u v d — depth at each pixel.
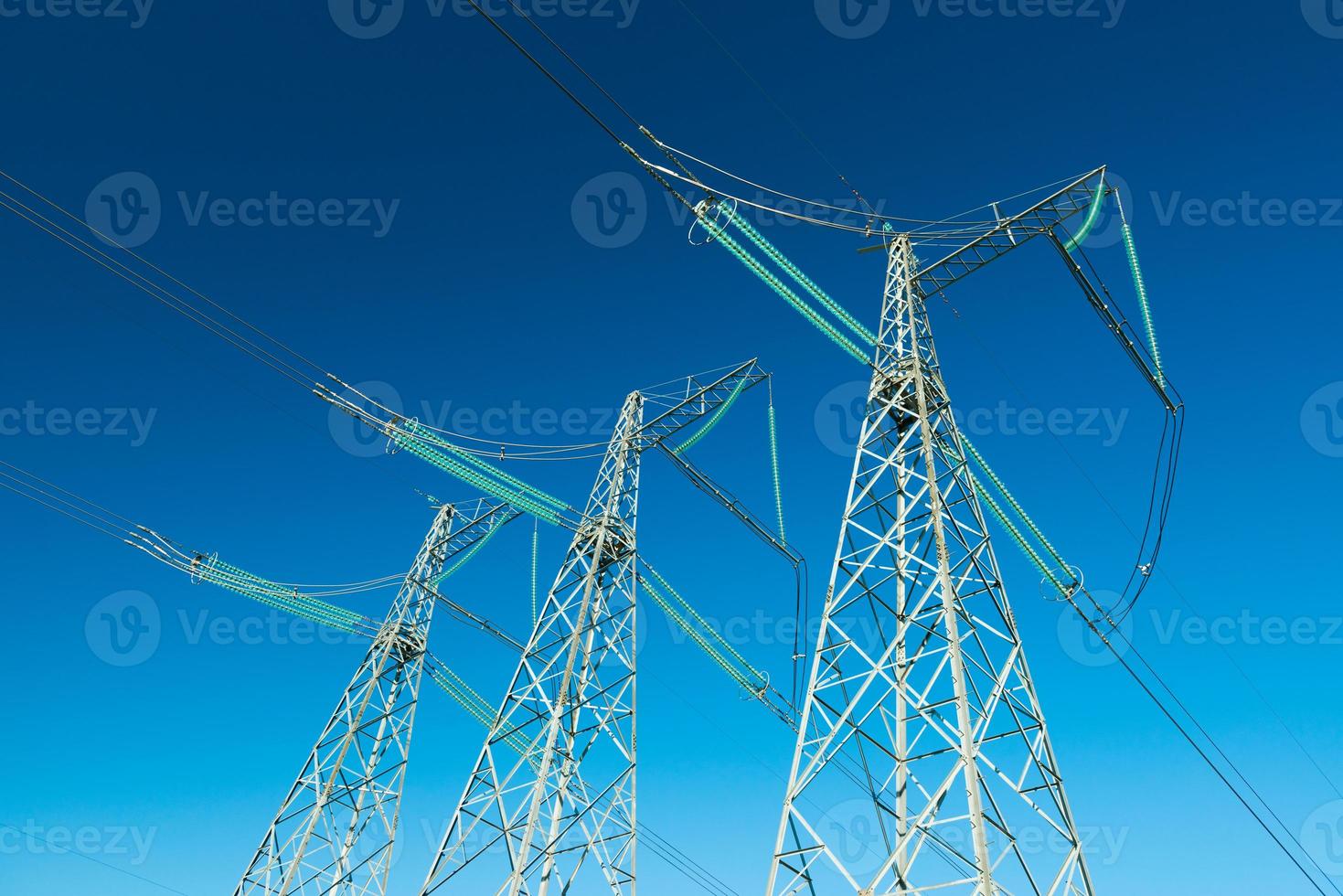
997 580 24.84
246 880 37.59
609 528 38.81
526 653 35.44
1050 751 22.31
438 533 49.31
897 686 22.89
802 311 30.98
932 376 29.25
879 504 26.30
